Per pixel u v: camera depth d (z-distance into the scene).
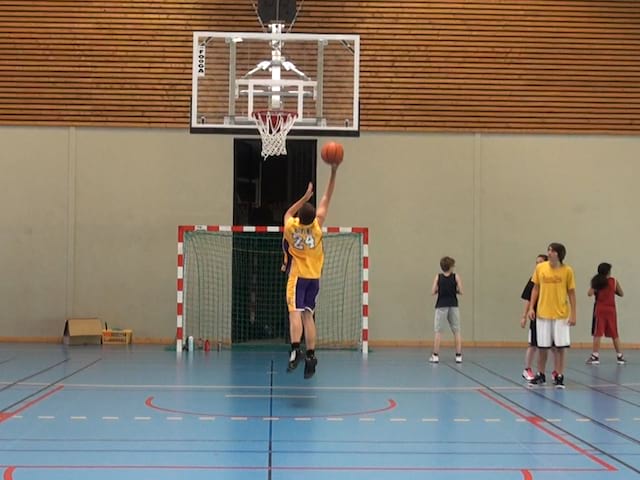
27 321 16.56
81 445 6.66
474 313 16.89
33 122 16.77
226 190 16.88
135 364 12.89
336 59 13.24
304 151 16.94
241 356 14.41
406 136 17.05
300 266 8.61
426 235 16.97
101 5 16.94
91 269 16.67
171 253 16.73
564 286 10.48
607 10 17.02
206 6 17.02
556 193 17.12
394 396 9.68
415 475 5.77
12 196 16.70
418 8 17.09
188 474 5.70
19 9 16.88
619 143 16.98
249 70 13.23
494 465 6.11
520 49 16.98
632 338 17.03
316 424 7.75
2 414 8.12
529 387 10.62
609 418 8.24
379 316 16.84
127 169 16.83
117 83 16.89
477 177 17.06
